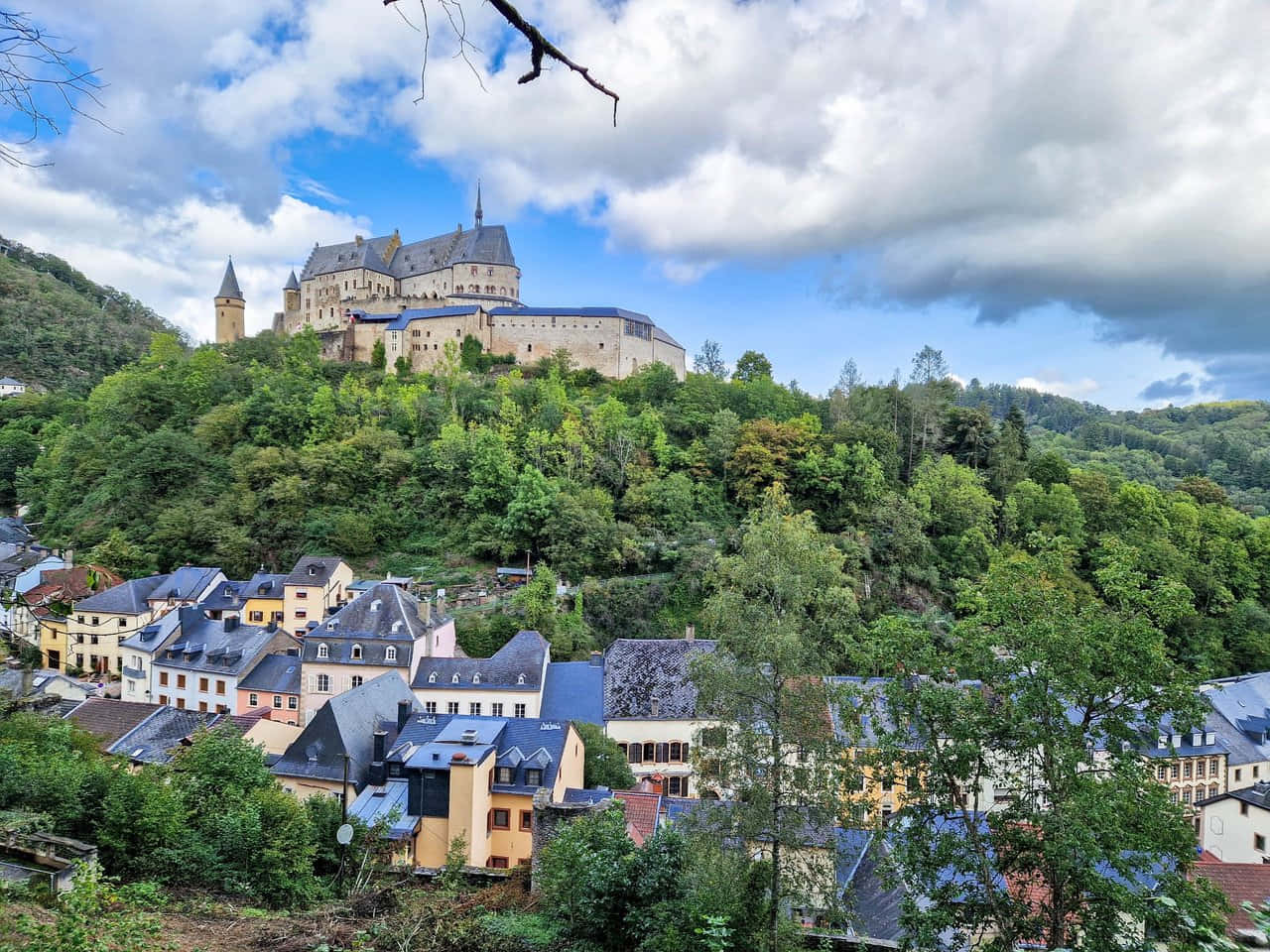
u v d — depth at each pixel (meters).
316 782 32.97
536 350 133.38
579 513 78.50
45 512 94.94
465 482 88.19
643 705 50.38
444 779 29.66
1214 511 91.50
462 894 19.78
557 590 71.56
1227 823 40.81
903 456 103.62
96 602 64.06
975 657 18.03
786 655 19.52
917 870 17.44
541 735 34.12
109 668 63.28
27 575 64.12
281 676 53.50
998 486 96.00
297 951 15.16
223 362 126.62
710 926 16.16
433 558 82.56
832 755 19.80
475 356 129.62
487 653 63.34
